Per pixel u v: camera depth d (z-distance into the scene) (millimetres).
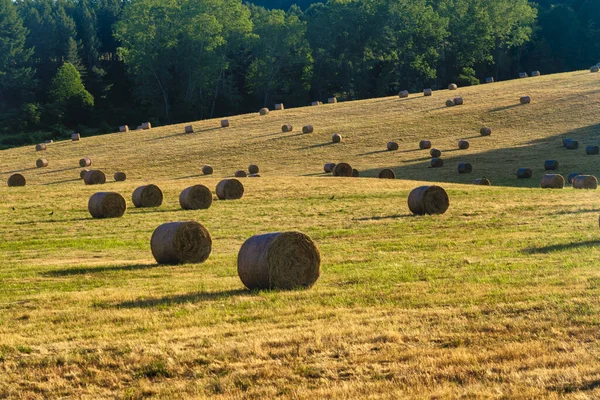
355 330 17266
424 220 45812
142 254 37219
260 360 15531
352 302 20703
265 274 23922
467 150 101438
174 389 14156
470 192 60781
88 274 29516
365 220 47406
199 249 32875
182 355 16031
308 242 24609
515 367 14258
